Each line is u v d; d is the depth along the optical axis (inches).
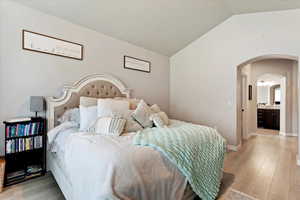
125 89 146.6
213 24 154.9
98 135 75.1
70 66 116.6
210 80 164.9
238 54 147.9
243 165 114.9
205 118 168.4
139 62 164.2
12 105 94.4
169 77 197.3
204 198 68.8
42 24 104.2
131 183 48.2
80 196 53.6
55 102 104.8
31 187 84.8
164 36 155.5
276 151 147.4
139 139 65.2
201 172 70.9
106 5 106.3
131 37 146.6
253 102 229.1
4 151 91.7
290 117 219.1
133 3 110.0
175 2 118.2
